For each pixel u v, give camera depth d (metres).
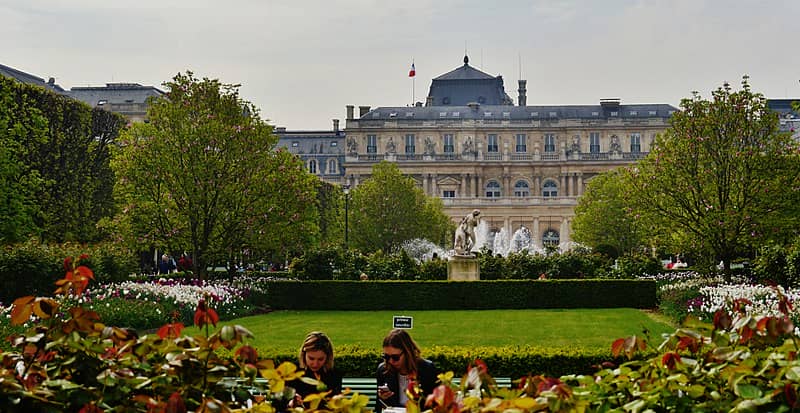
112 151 43.75
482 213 131.50
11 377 6.54
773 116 40.69
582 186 138.25
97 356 7.15
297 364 16.02
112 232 43.75
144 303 30.67
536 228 130.62
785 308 7.79
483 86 159.50
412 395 6.89
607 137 138.25
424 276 47.91
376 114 143.38
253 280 44.62
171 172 41.69
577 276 49.28
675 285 39.19
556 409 6.15
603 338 27.45
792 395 6.10
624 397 7.10
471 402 6.12
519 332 29.66
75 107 53.06
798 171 39.72
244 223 42.69
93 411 6.44
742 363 6.70
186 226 43.44
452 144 140.50
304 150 149.25
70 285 7.55
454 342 26.69
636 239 79.00
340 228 86.62
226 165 41.81
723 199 40.72
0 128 41.72
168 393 6.87
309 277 45.59
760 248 40.38
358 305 41.78
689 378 6.83
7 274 32.53
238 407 7.32
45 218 44.28
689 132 41.22
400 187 87.56
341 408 6.75
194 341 7.27
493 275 49.31
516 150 140.00
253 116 44.19
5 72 105.62
